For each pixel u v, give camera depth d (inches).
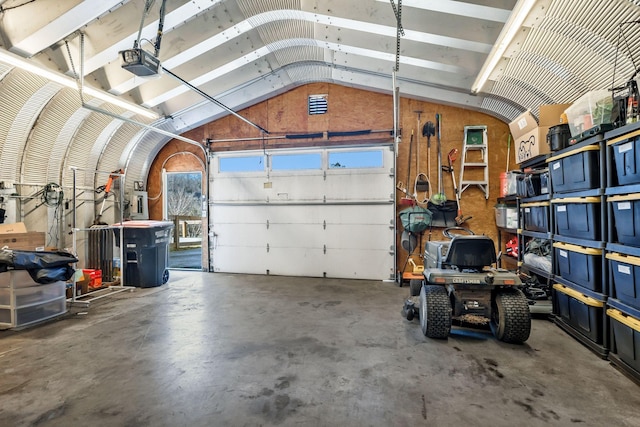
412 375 91.3
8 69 138.9
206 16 158.1
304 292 190.1
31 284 134.3
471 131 211.9
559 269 131.0
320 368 95.6
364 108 228.2
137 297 179.6
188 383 87.6
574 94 137.8
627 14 92.0
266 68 209.3
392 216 222.5
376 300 171.9
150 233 200.5
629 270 89.5
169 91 194.9
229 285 209.3
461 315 121.0
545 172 142.1
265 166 244.8
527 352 106.4
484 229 210.4
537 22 114.1
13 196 165.5
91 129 200.7
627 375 89.9
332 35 172.6
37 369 95.9
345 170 230.1
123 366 97.5
